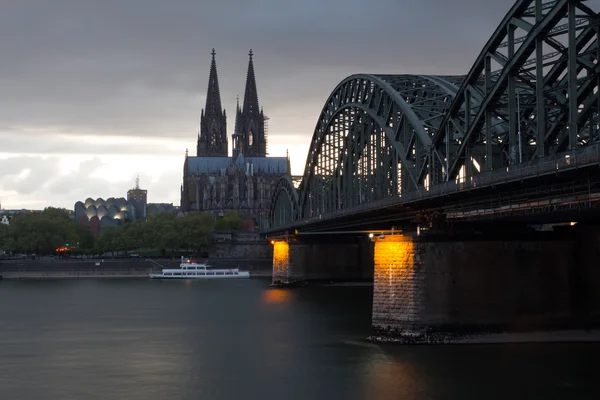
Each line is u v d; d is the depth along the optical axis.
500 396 65.25
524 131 84.38
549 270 84.69
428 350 81.88
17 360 86.44
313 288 186.75
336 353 85.38
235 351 90.88
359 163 140.00
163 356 88.44
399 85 119.88
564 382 68.50
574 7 67.69
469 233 84.56
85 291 187.62
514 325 83.94
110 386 73.38
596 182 62.06
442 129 95.81
